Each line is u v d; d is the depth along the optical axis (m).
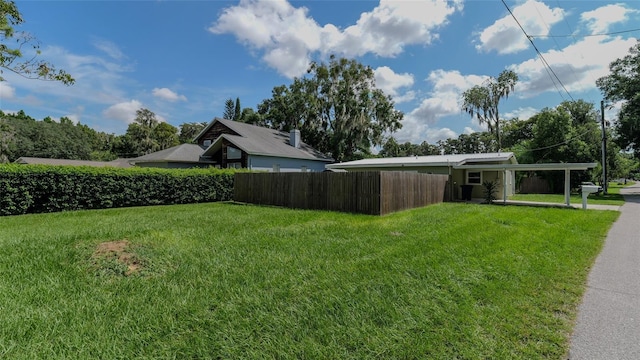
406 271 3.58
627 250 4.94
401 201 9.59
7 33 8.01
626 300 2.96
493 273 3.55
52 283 3.20
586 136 22.55
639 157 20.02
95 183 10.59
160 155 19.89
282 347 2.06
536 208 10.48
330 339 2.17
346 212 9.05
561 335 2.29
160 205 11.99
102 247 4.34
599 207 11.17
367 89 27.08
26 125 33.06
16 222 7.38
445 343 2.14
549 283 3.35
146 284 3.24
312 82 29.17
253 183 12.61
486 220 7.38
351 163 18.12
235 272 3.56
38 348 2.04
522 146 24.61
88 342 2.13
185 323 2.40
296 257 4.17
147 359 1.95
